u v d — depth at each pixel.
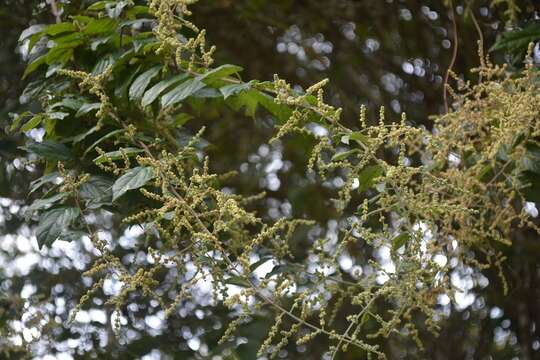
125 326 4.11
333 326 4.30
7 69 4.13
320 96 3.28
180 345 4.11
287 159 4.45
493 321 4.31
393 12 4.29
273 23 4.32
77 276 4.14
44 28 3.47
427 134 3.38
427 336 4.36
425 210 3.32
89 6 3.61
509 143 3.46
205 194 3.21
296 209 4.37
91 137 3.41
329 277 3.39
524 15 3.89
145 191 3.20
